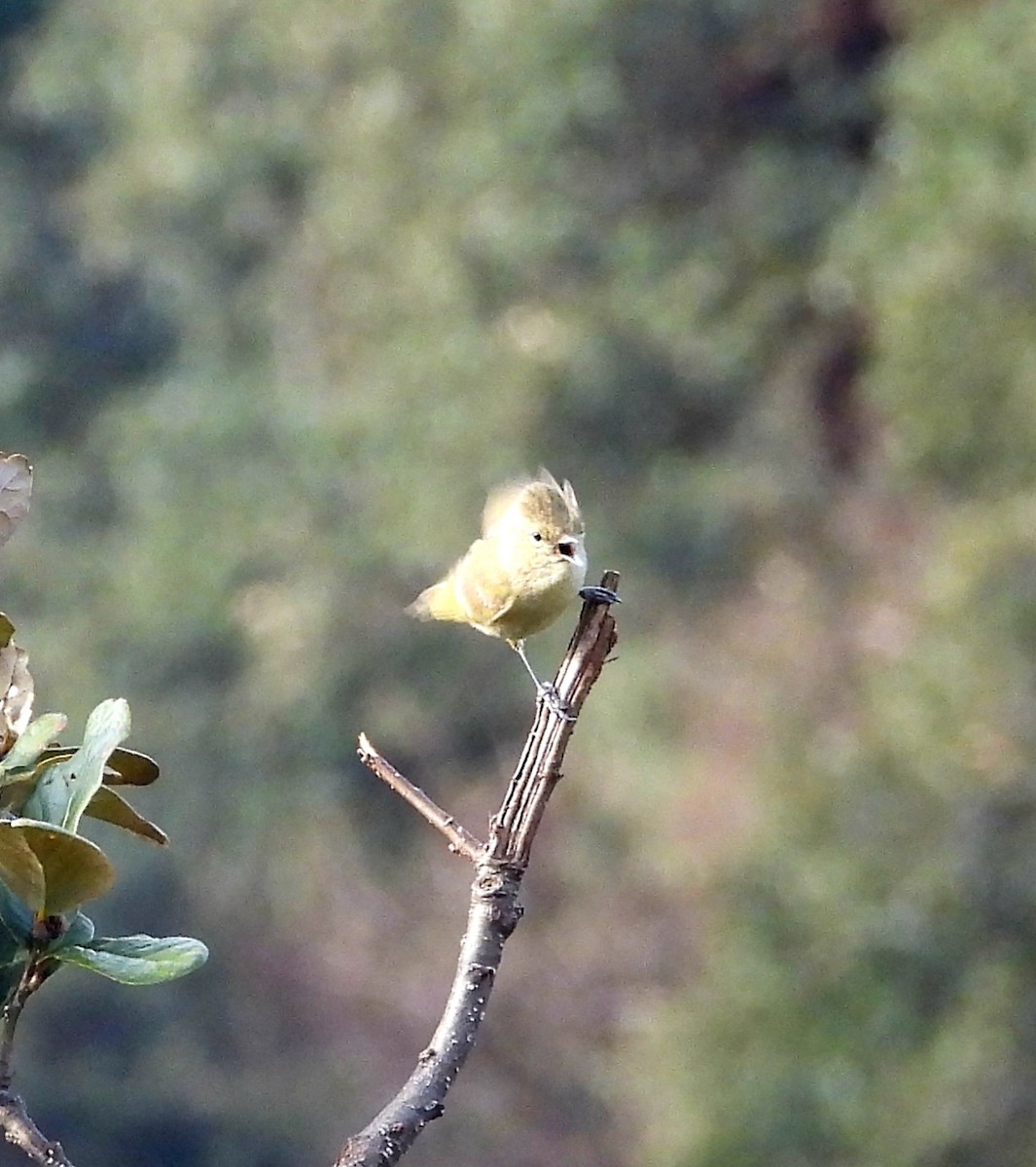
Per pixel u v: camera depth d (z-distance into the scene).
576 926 18.30
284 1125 19.31
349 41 19.34
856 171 18.25
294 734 19.31
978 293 14.19
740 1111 12.81
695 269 18.11
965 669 13.27
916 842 13.17
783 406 18.42
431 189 18.62
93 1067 19.19
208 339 21.62
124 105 21.75
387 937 19.72
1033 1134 12.38
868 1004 12.91
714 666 17.39
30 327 22.25
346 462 18.98
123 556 20.66
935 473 15.30
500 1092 18.12
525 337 18.28
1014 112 14.38
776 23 18.25
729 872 13.75
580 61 17.83
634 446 18.31
